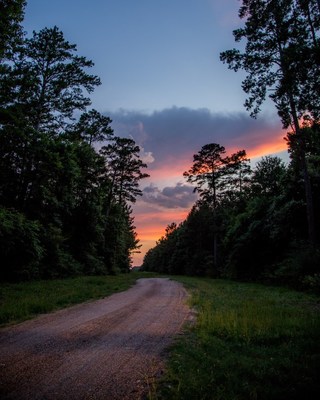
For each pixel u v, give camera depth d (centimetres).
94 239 3762
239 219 3550
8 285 1795
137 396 423
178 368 516
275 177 4062
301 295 1587
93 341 698
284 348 627
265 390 428
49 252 2638
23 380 469
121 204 5034
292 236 2589
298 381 457
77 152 3138
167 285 2492
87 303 1335
